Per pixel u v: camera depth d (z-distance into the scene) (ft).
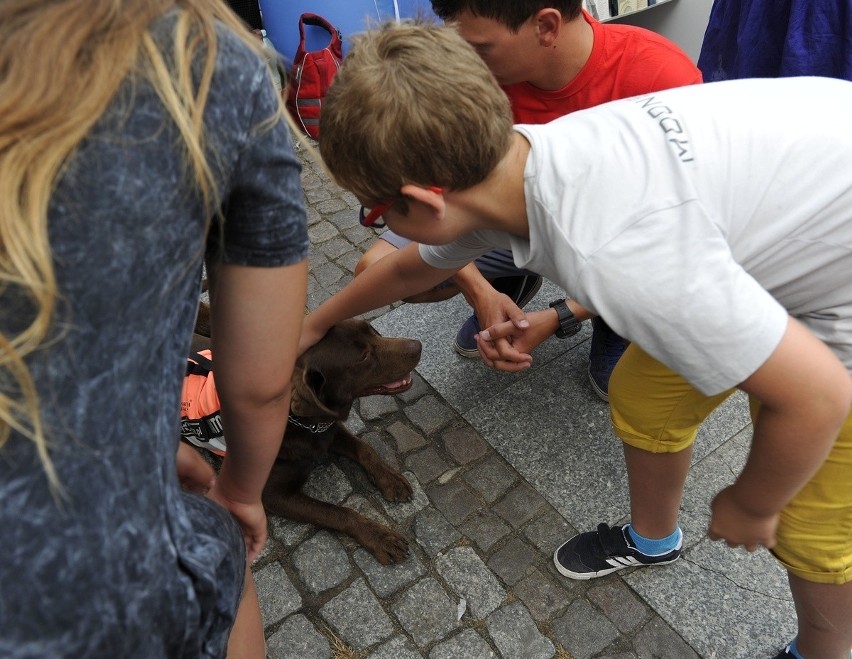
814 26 6.93
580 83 6.50
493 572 7.03
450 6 5.77
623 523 7.35
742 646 6.31
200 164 2.15
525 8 5.61
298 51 13.55
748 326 3.19
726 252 3.30
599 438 8.23
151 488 2.31
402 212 3.82
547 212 3.51
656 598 6.69
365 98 3.41
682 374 3.54
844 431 3.93
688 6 13.46
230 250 2.79
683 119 3.64
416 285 6.09
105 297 2.01
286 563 7.30
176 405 2.53
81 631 2.12
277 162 2.56
